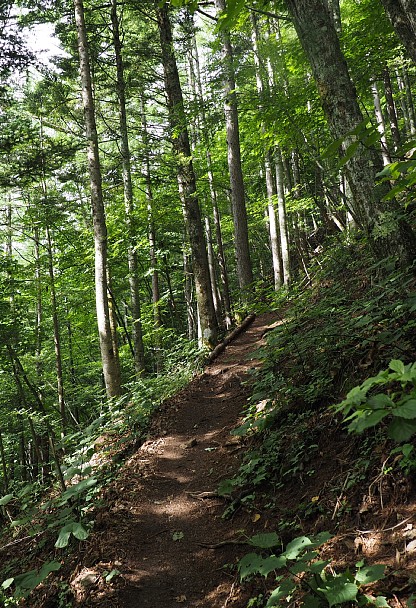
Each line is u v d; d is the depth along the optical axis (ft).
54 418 46.24
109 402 29.25
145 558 13.94
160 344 49.21
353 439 12.88
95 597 12.79
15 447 47.19
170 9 40.60
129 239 45.14
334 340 16.96
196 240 38.11
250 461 15.48
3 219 58.80
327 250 34.78
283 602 9.62
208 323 37.55
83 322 60.49
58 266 49.67
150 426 24.56
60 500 17.33
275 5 24.40
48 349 58.80
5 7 35.65
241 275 44.73
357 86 29.19
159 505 16.63
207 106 34.19
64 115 50.93
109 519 15.97
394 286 15.62
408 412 5.19
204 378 31.04
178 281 72.08
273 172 52.08
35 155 42.91
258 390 22.17
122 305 73.10
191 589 12.27
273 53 29.58
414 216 18.11
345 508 11.10
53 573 14.88
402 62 34.27
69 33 47.55
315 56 15.75
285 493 13.62
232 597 11.24
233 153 44.55
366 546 9.78
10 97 43.45
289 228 57.62
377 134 5.17
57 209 44.62
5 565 17.46
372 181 15.81
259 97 28.48
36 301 54.60
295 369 18.20
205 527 14.67
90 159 33.04
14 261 42.14
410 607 7.64
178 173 39.73
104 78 49.60
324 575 9.50
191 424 23.71
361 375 14.35
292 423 16.07
